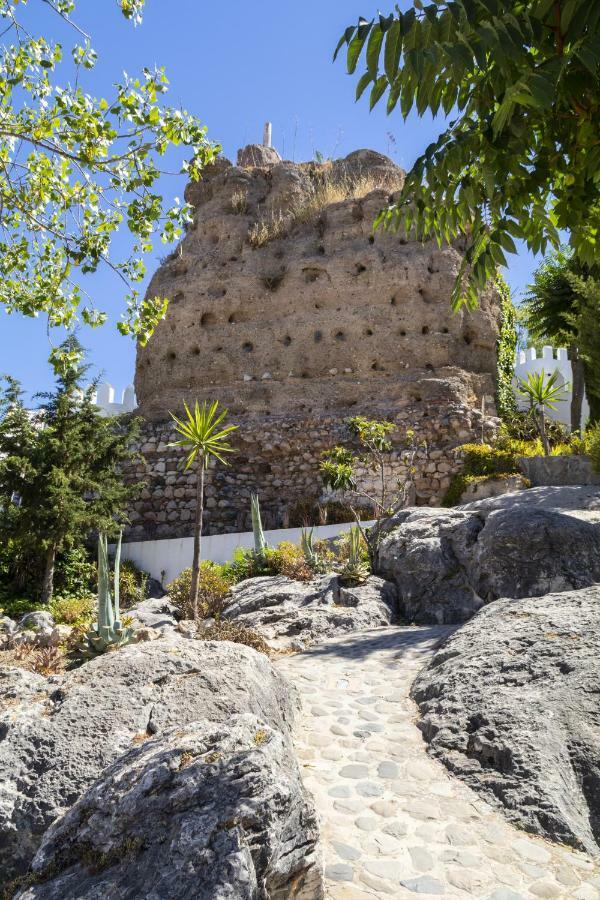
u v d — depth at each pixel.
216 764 3.45
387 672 7.70
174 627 10.61
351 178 26.19
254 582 13.16
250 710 5.29
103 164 7.91
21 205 8.49
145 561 18.52
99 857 3.36
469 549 10.97
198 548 12.27
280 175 25.72
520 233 3.73
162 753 3.64
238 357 22.67
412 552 11.39
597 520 10.12
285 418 20.72
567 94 3.40
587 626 6.52
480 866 4.20
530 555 9.62
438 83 3.25
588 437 15.91
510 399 22.02
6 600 15.96
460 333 21.42
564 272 20.48
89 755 4.69
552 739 5.22
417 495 18.44
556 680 5.86
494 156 3.59
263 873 3.18
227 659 5.87
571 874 4.14
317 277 23.00
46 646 10.05
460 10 2.87
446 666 6.86
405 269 21.94
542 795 4.75
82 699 5.17
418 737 5.96
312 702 6.81
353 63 3.20
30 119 8.25
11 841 4.27
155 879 3.03
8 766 4.59
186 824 3.17
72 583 17.19
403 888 3.97
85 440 17.97
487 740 5.41
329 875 4.07
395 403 20.41
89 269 8.50
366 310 21.86
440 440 19.11
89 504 17.39
